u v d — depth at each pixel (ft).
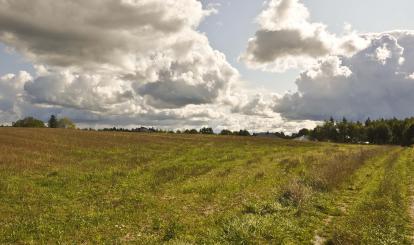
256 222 46.26
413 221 51.29
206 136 268.62
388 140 376.89
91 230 46.68
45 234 44.65
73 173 91.40
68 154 130.41
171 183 81.30
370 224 47.32
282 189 69.15
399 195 66.28
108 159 122.52
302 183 74.43
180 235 44.45
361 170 104.01
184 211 57.26
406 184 81.92
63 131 236.22
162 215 54.44
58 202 61.57
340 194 69.92
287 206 57.57
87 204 60.54
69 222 49.49
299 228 46.80
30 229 45.96
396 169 108.17
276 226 46.03
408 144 355.77
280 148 187.01
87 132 243.40
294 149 184.65
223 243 40.83
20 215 52.90
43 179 82.02
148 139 215.72
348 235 42.91
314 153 161.79
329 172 83.25
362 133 418.10
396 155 158.10
